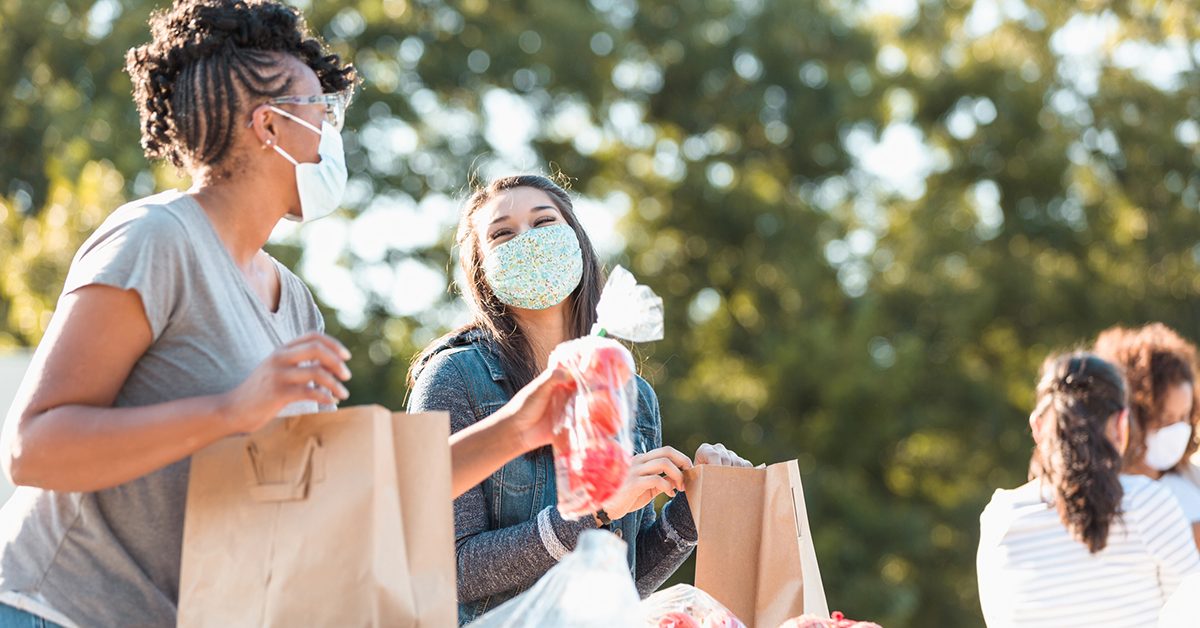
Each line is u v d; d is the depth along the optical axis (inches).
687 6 699.4
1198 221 723.4
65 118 563.5
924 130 735.7
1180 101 727.7
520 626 86.3
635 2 696.4
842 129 708.7
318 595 83.9
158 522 91.0
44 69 619.8
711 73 693.3
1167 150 720.3
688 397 613.0
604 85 658.2
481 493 121.0
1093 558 148.1
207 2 95.3
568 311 130.5
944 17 754.8
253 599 85.1
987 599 154.8
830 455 636.7
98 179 509.0
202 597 86.5
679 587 108.1
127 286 85.5
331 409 102.0
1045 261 725.9
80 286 85.7
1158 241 727.1
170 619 90.2
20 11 609.9
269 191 95.0
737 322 688.4
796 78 698.2
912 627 625.0
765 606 113.2
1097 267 732.0
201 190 94.5
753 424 628.4
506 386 124.7
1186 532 148.7
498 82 649.6
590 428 91.4
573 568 86.9
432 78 640.4
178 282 88.9
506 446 93.8
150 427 81.7
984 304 678.5
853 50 711.7
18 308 493.0
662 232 696.4
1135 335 181.2
